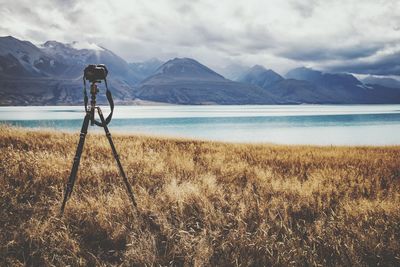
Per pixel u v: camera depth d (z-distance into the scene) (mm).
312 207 6492
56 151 10664
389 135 61656
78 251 4512
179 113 187375
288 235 5121
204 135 57188
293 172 9836
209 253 4523
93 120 5359
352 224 5520
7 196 6156
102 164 8695
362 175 9414
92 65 5148
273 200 6488
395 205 6426
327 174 9438
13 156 9000
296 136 58625
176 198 6242
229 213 5684
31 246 4605
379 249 4742
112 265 4277
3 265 4148
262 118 132125
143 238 4758
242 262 4348
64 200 5340
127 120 110312
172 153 11938
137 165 9086
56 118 110812
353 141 50375
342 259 4531
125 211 5699
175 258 4582
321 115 163375
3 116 126000
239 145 18109
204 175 8289
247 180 8617
